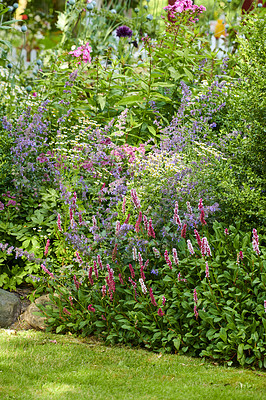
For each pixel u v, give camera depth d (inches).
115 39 311.9
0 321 155.9
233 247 148.4
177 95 238.2
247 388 113.6
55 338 146.5
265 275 135.0
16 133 188.1
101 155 181.2
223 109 220.7
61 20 293.9
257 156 164.2
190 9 245.9
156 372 123.8
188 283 145.6
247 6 309.6
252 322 131.9
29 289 176.2
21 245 177.6
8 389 109.0
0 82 221.5
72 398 106.1
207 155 179.9
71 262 166.1
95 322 146.6
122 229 145.7
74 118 233.0
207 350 132.6
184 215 152.5
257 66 166.6
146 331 143.1
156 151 188.1
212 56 243.8
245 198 155.0
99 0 371.9
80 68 245.8
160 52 238.4
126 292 147.0
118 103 223.1
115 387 113.8
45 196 177.2
